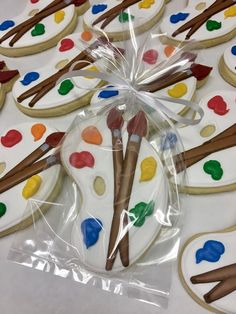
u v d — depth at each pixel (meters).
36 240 0.13
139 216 0.12
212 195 0.13
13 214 0.13
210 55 0.17
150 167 0.13
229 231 0.12
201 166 0.13
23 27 0.19
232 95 0.15
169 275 0.12
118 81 0.14
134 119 0.14
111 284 0.12
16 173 0.14
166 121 0.14
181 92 0.15
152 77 0.14
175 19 0.18
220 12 0.17
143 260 0.12
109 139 0.14
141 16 0.18
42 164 0.14
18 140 0.15
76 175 0.13
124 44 0.16
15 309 0.12
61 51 0.17
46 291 0.12
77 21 0.19
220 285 0.11
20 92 0.16
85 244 0.12
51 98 0.16
